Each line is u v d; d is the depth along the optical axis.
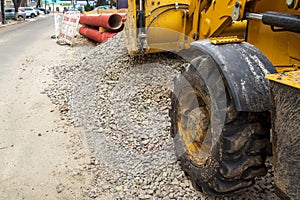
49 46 10.87
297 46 2.30
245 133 2.09
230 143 2.10
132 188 2.88
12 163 3.34
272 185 2.74
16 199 2.77
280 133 1.75
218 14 3.07
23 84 6.09
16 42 12.41
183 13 4.76
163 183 2.89
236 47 2.27
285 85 1.66
